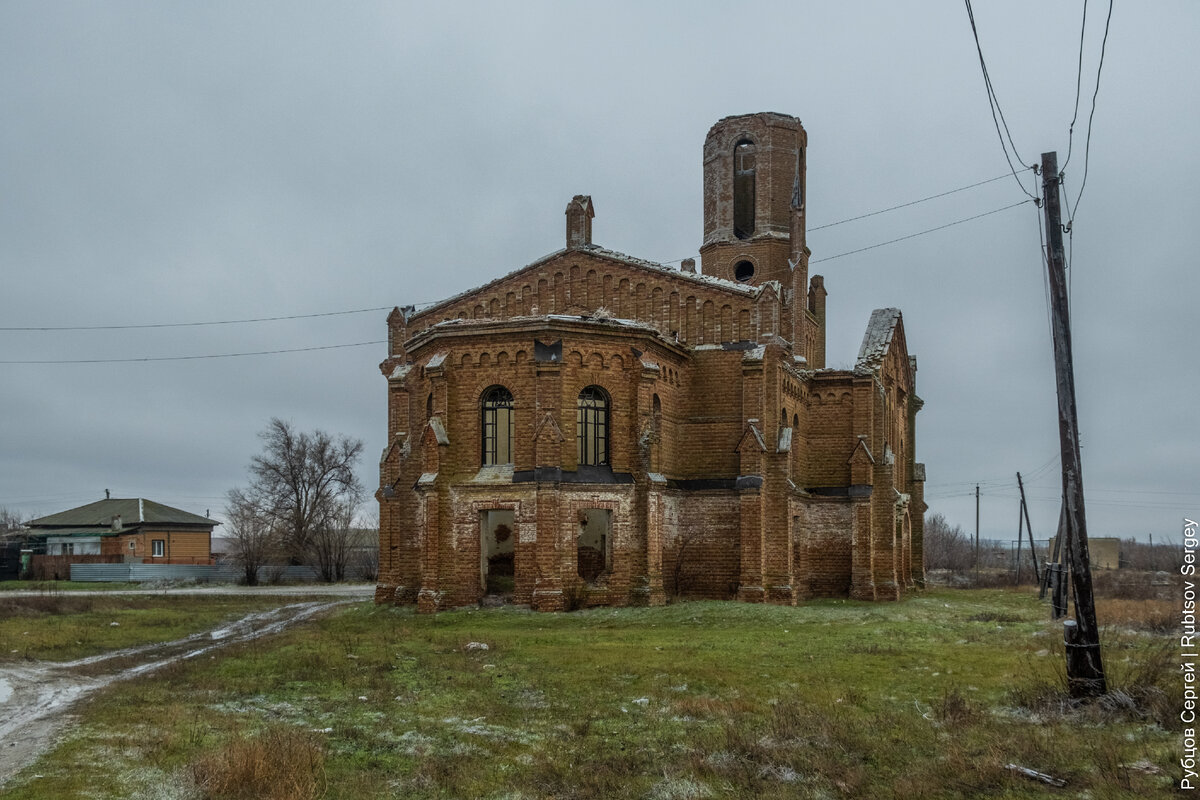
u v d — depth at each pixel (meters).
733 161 52.22
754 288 42.12
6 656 26.69
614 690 20.00
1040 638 26.59
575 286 44.53
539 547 35.00
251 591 65.75
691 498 41.25
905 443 59.22
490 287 45.81
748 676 20.97
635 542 37.00
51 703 19.44
